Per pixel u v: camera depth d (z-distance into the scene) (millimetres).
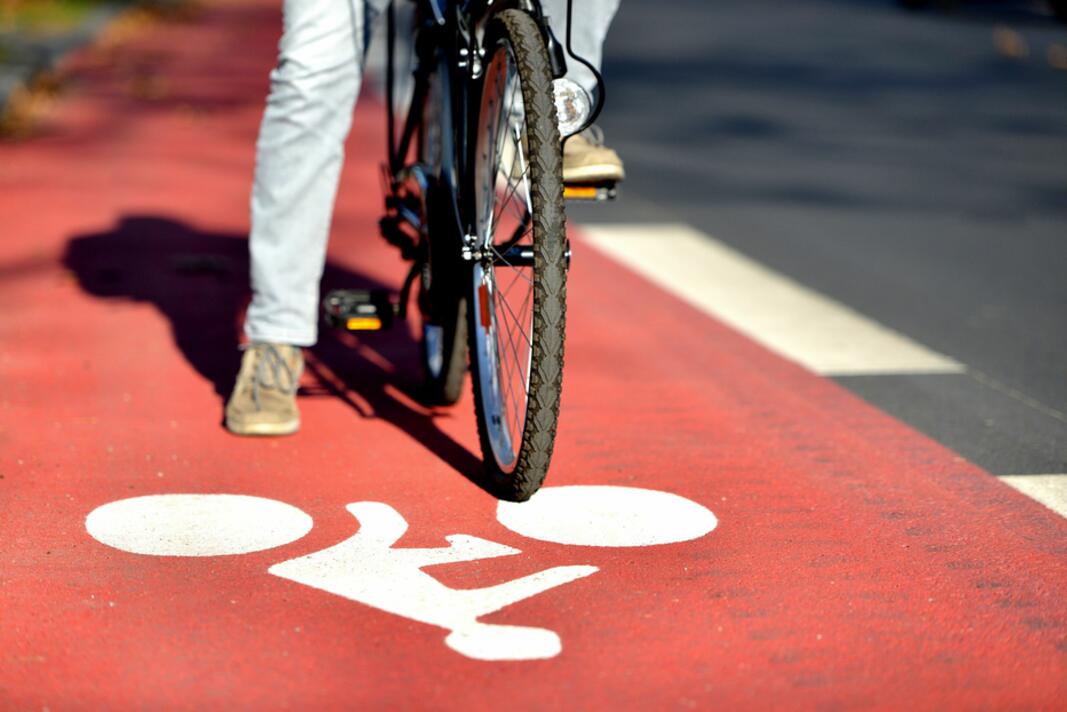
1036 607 6629
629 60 33094
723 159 21391
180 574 6820
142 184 18312
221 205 17141
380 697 5633
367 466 8492
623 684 5762
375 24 8609
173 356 10867
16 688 5676
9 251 14398
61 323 11734
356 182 18734
